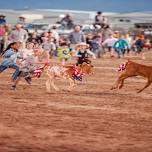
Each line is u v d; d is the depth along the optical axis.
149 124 14.05
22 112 15.34
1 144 11.49
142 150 11.39
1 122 13.76
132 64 19.52
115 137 12.47
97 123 14.01
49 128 13.17
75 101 17.70
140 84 23.08
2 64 21.25
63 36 53.22
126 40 44.47
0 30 40.22
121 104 17.31
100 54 42.41
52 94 19.28
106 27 44.81
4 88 20.84
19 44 21.52
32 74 21.05
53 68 20.05
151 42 60.75
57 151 11.09
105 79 25.03
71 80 20.17
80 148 11.38
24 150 11.06
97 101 17.83
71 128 13.28
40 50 22.31
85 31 56.91
